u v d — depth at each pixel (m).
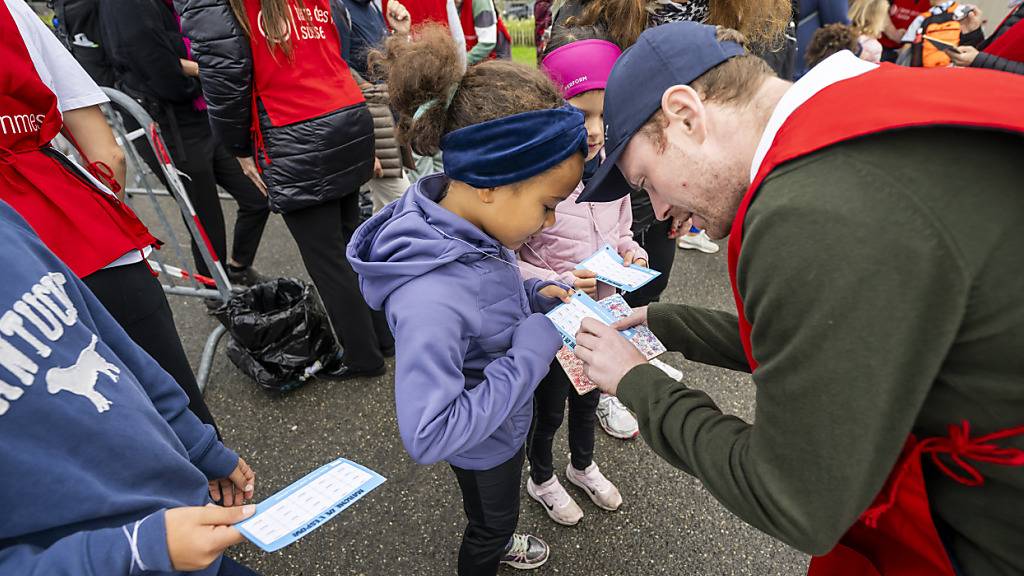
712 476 0.78
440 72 1.07
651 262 2.36
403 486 2.21
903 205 0.56
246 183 3.23
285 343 2.59
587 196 1.08
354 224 2.73
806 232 0.59
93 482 0.83
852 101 0.64
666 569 1.90
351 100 2.29
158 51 2.77
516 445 1.42
